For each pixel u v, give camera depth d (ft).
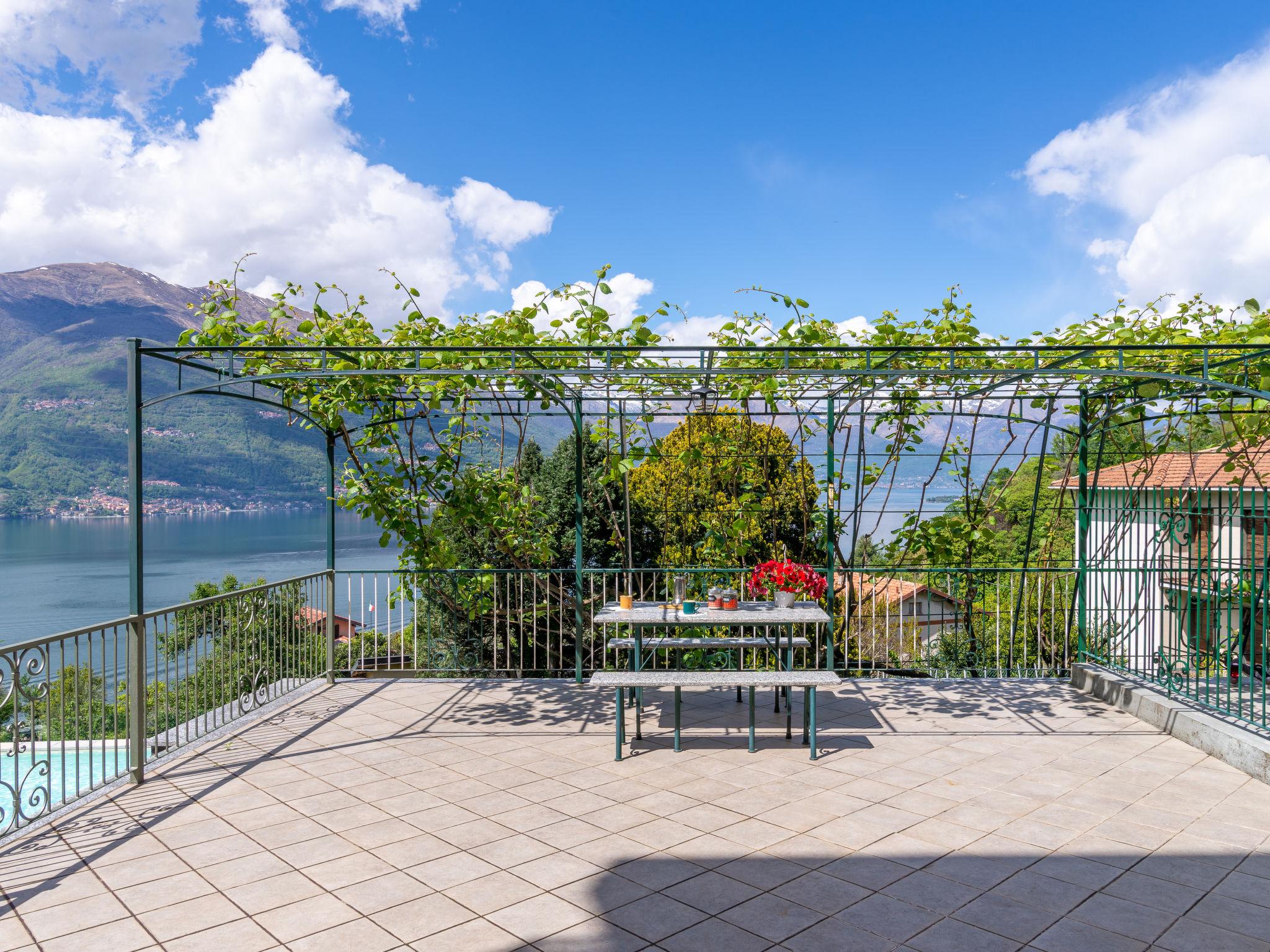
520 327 19.36
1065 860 11.47
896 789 14.56
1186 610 20.95
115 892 10.61
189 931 9.54
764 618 18.02
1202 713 17.66
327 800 14.12
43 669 13.09
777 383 21.27
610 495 30.04
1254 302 16.71
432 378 20.02
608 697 21.81
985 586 27.63
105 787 14.61
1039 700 21.11
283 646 21.94
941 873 11.05
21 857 11.76
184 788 14.79
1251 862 11.42
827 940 9.26
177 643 17.15
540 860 11.54
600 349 15.38
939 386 21.25
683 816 13.29
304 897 10.41
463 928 9.57
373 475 22.06
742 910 10.00
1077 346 15.53
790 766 15.92
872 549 25.68
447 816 13.33
